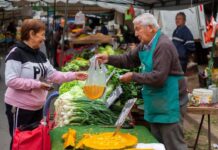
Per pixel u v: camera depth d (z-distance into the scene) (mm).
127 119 3383
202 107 4270
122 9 14656
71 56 8828
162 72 3217
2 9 22141
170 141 3500
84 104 3662
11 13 24672
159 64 3227
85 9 17172
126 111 3008
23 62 3543
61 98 3906
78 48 9023
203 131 6637
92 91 3152
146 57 3385
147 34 3332
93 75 3174
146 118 3588
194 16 10141
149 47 3357
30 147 2697
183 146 3541
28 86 3482
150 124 3645
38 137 2697
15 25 23594
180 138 3539
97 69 3203
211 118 7574
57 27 15945
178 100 3453
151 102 3471
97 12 18219
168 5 13555
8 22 25219
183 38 7969
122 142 2664
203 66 13648
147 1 14188
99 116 3533
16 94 3643
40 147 2689
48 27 15469
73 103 3666
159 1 13945
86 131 3133
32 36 3545
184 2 12406
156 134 3602
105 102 3791
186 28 8070
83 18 11828
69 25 12828
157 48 3262
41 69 3648
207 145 5852
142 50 3527
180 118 3547
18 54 3516
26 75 3555
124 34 12883
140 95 3852
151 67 3322
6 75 3500
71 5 15273
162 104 3418
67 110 3557
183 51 7965
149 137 3031
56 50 13406
